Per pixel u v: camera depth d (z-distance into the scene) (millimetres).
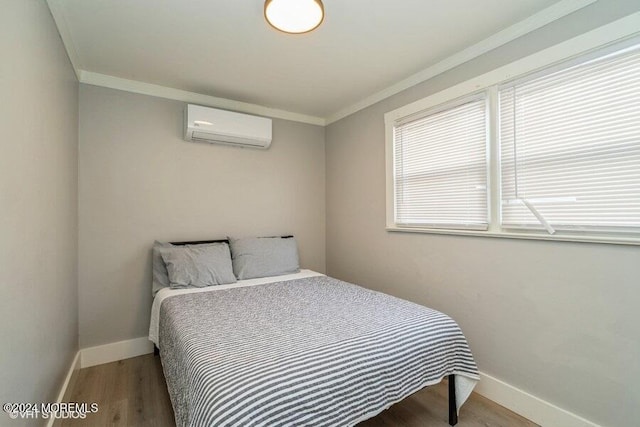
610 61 1489
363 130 3078
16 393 1134
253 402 993
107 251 2516
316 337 1421
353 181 3225
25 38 1240
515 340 1852
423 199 2471
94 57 2219
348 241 3299
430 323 1603
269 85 2715
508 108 1907
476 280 2070
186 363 1275
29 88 1281
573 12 1604
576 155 1610
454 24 1848
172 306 1952
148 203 2684
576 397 1596
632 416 1417
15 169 1133
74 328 2223
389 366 1326
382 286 2848
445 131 2293
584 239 1552
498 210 1946
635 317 1411
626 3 1431
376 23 1832
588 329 1556
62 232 1870
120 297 2562
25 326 1228
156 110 2715
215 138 2877
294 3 1463
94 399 1966
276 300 2057
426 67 2395
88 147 2436
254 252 2881
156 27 1867
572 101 1622
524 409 1790
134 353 2602
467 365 1639
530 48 1782
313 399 1087
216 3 1660
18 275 1161
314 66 2375
